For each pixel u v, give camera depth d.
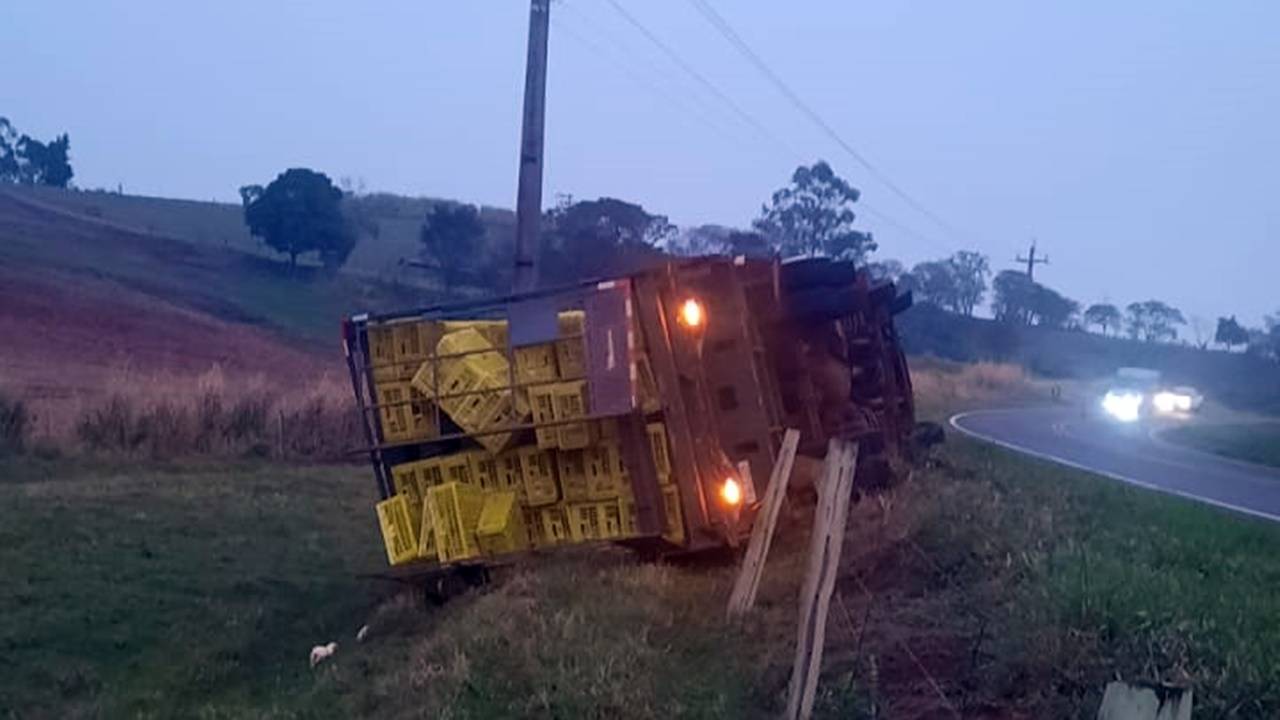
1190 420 54.84
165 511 18.89
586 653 9.75
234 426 25.58
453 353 13.83
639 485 13.23
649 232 44.34
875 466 16.20
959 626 9.29
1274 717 7.41
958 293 92.56
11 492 19.45
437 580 13.90
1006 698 8.12
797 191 62.75
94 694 12.55
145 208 97.44
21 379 36.47
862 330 18.84
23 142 117.44
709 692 9.09
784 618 10.42
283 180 69.81
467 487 13.69
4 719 11.92
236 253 74.94
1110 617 8.58
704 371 13.59
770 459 13.70
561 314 13.34
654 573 12.21
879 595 10.65
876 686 8.53
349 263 72.94
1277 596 9.74
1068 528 12.53
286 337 57.03
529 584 12.06
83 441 24.19
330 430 25.88
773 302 15.25
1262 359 99.69
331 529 18.66
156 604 14.60
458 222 59.47
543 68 20.59
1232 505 19.70
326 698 11.22
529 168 20.47
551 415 13.31
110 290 60.69
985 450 25.17
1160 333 108.06
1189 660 8.03
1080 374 89.19
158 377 30.77
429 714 9.52
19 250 67.25
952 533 11.67
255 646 13.63
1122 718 6.40
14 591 14.60
